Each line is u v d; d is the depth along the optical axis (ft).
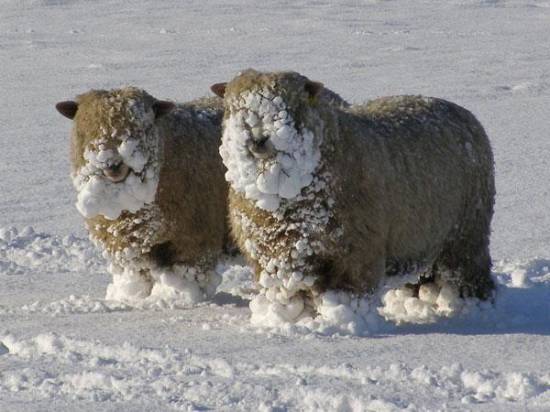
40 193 83.82
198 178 52.85
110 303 53.36
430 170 48.75
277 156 43.39
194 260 53.52
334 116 45.34
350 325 45.34
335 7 232.94
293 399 35.53
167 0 249.75
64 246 67.87
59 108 50.47
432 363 39.40
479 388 36.04
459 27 199.00
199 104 56.08
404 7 233.35
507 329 47.09
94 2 247.50
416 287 52.80
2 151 99.40
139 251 52.39
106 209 49.06
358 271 46.16
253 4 239.09
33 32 200.85
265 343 43.11
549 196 78.54
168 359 41.09
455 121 51.31
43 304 53.67
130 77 146.30
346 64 153.38
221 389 36.45
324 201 44.86
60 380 38.86
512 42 175.32
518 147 96.22
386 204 46.62
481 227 51.93
